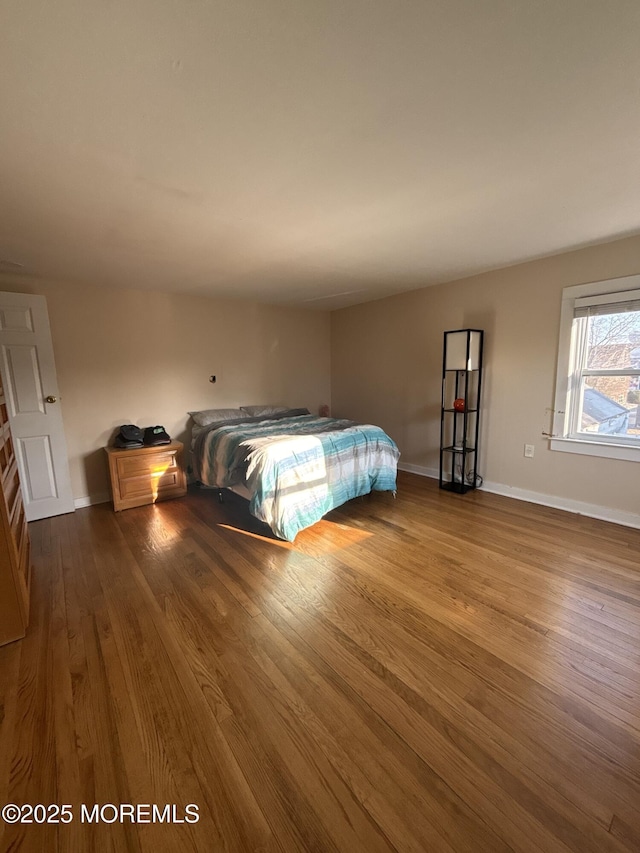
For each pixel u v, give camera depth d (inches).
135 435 150.2
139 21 38.6
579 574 92.3
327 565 99.8
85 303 146.9
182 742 52.5
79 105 50.1
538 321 133.0
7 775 48.6
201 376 180.2
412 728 53.8
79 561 104.4
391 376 193.0
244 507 146.3
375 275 146.8
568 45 42.5
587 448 125.4
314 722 55.1
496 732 52.9
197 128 55.7
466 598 83.8
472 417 157.8
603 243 114.3
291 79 46.5
